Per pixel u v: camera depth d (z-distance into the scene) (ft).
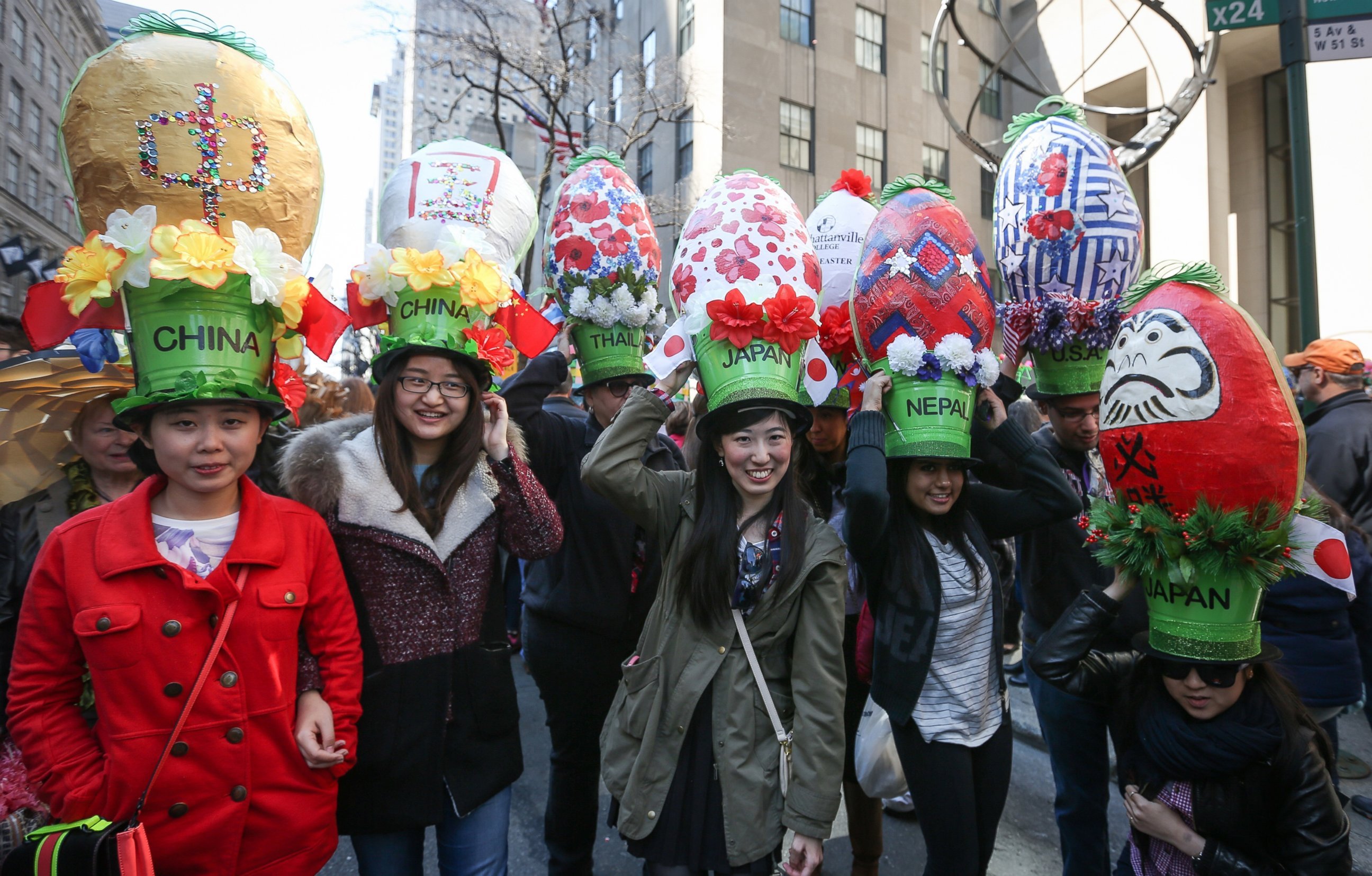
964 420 6.81
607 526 8.46
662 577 6.73
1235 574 5.33
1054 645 6.56
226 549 5.50
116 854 4.56
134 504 5.30
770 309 6.29
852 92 56.39
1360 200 38.24
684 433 14.15
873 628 7.88
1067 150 7.57
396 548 6.14
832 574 6.18
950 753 6.83
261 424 5.56
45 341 5.24
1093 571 8.21
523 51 37.88
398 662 6.16
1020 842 10.41
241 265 5.03
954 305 6.86
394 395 6.21
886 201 7.59
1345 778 11.47
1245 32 43.16
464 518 6.55
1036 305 7.59
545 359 9.03
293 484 6.15
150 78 5.36
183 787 5.08
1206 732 5.74
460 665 6.41
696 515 6.49
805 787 5.91
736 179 7.72
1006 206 7.91
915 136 59.06
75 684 5.26
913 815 11.00
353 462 6.29
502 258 7.94
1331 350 12.35
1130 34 46.73
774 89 53.67
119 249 4.92
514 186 8.16
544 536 7.03
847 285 8.72
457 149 8.12
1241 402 5.12
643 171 59.47
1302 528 5.32
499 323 7.29
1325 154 39.45
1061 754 8.11
